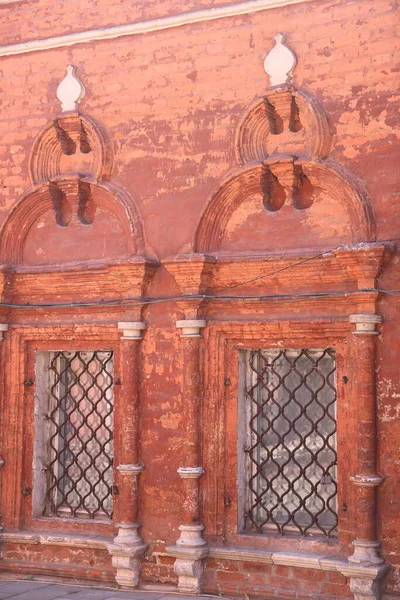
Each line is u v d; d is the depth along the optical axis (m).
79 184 10.10
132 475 9.46
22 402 10.30
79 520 10.00
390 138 8.52
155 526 9.41
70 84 10.21
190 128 9.58
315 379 9.05
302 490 9.02
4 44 10.65
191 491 9.16
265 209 9.19
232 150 9.34
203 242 9.40
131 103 9.91
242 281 9.21
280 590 8.75
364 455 8.31
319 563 8.51
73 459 10.23
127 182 9.88
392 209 8.45
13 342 10.39
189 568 9.02
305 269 8.83
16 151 10.50
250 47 9.32
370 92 8.66
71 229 10.23
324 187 8.87
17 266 10.39
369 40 8.71
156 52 9.82
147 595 9.16
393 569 8.24
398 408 8.32
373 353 8.42
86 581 9.73
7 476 10.23
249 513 9.22
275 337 9.07
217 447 9.21
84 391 10.24
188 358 9.28
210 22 9.55
